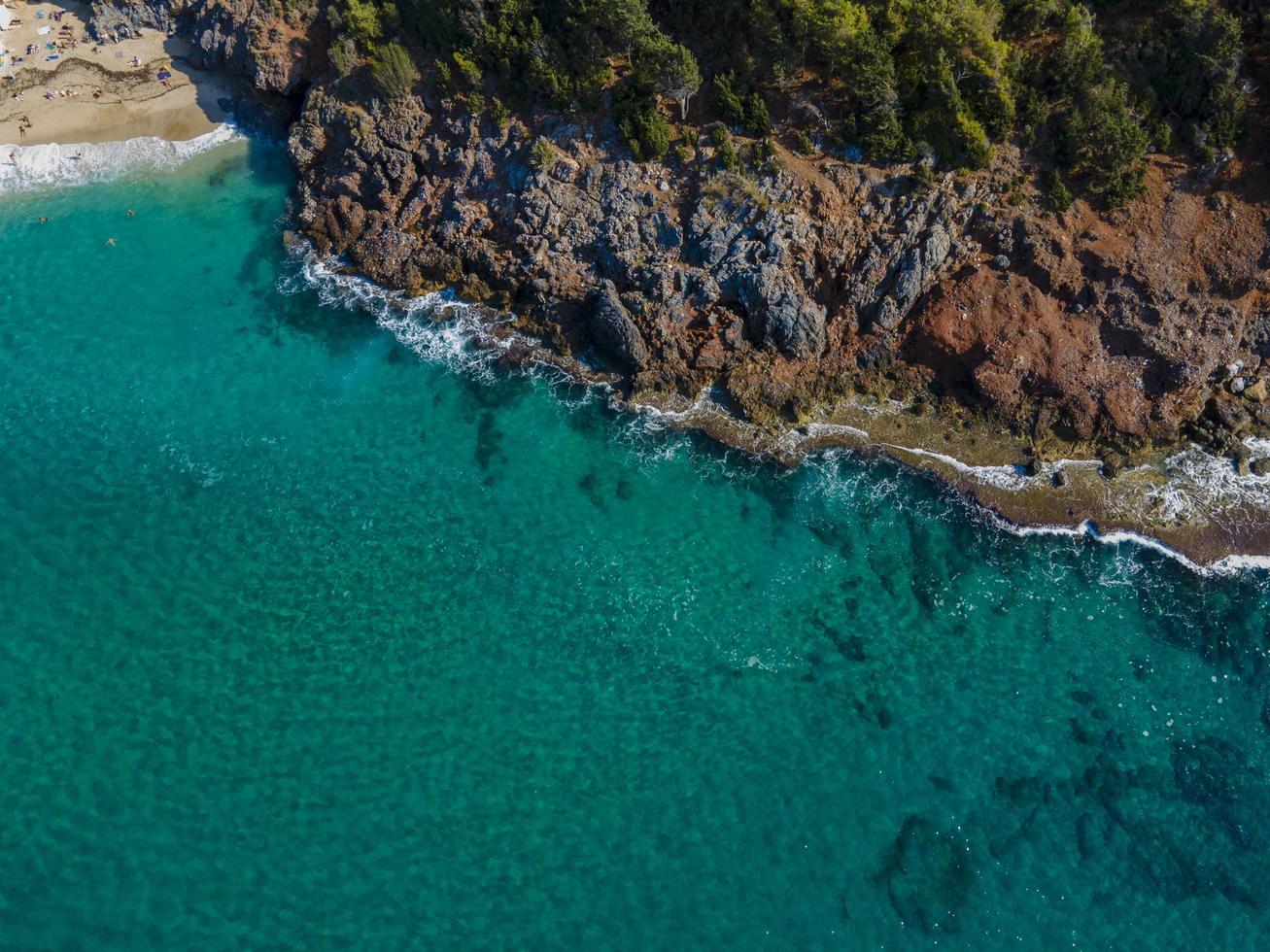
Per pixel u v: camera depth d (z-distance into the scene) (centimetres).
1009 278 5069
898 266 5094
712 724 4388
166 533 4884
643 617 4669
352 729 4303
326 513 4959
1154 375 4994
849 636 4634
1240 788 4219
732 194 5225
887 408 5203
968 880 4028
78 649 4500
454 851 4009
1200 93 4981
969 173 5128
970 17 4847
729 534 4916
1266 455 4962
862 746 4338
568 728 4353
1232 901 3988
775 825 4134
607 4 5059
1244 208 4928
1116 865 4066
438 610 4659
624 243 5341
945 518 4944
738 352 5266
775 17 5128
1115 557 4800
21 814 4038
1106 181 4997
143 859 3941
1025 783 4250
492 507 4975
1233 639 4562
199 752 4216
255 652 4516
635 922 3891
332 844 4000
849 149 5228
